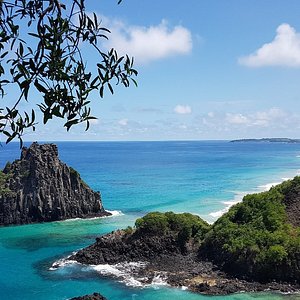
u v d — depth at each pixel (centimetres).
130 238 6881
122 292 5406
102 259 6625
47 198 10531
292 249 5612
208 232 6725
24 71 883
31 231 9425
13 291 5547
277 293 5238
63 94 925
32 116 907
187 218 7062
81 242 8338
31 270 6425
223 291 5325
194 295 5262
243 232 6250
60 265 6569
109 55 980
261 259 5631
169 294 5306
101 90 985
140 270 6197
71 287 5641
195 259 6450
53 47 898
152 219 6956
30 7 885
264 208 6756
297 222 6469
